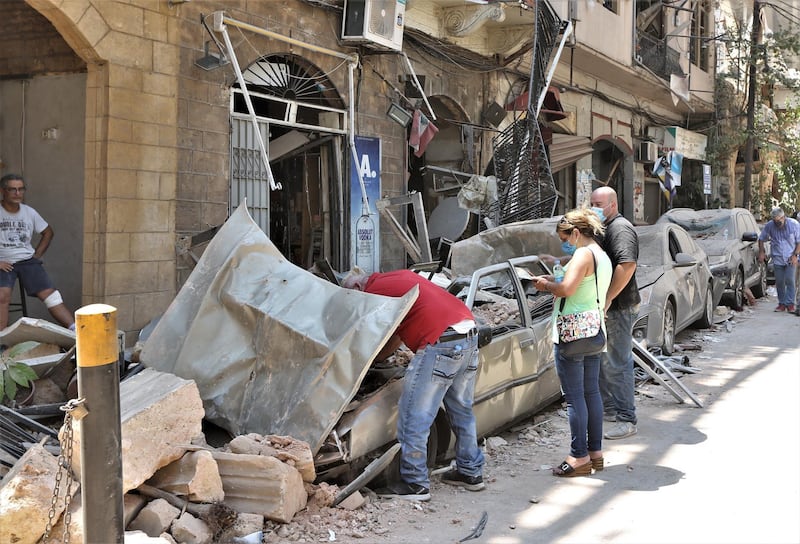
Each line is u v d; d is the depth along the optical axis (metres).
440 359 4.96
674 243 11.06
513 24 14.41
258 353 5.20
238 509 4.45
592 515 4.84
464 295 6.77
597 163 22.20
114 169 8.28
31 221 7.78
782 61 27.66
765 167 29.48
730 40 24.14
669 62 21.69
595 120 19.81
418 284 5.12
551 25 14.34
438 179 14.76
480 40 14.55
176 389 4.42
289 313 5.22
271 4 10.11
